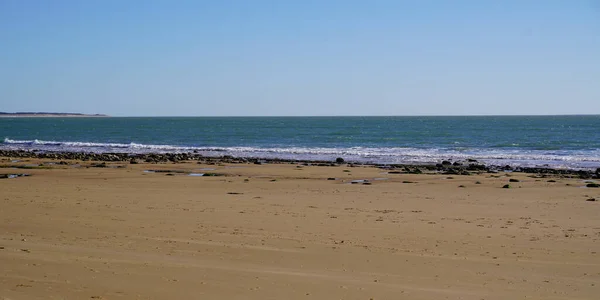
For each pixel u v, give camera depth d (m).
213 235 14.36
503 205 20.50
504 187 26.05
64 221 16.02
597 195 23.30
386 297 8.93
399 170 34.94
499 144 66.31
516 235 14.80
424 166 38.34
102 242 13.05
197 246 12.87
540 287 9.93
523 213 18.62
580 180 29.34
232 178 30.42
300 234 14.67
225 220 16.73
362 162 42.94
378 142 72.81
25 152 53.03
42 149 61.12
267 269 10.73
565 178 30.56
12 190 23.62
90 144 70.69
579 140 74.19
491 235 14.78
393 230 15.39
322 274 10.46
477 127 128.75
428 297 9.03
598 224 16.56
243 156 50.00
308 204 20.47
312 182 28.56
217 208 19.20
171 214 17.72
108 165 38.88
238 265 11.01
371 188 25.88
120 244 12.87
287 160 44.22
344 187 26.28
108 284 8.99
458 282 10.17
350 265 11.35
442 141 74.00
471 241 13.99
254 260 11.58
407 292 9.29
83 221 16.09
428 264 11.53
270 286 9.32
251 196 22.83
